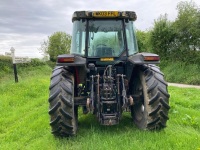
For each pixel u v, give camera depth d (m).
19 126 6.21
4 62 26.53
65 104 4.82
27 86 12.23
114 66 5.48
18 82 13.61
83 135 5.07
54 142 4.80
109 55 5.44
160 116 4.91
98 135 4.90
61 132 4.90
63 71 5.19
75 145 4.57
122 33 5.47
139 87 5.49
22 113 7.73
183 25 27.33
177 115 6.54
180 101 8.67
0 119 7.13
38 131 5.68
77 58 5.01
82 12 5.36
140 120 5.38
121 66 5.54
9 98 9.94
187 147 4.18
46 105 8.38
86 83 5.45
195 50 26.94
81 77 5.41
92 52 5.45
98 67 5.46
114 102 4.95
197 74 24.67
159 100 4.88
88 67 5.34
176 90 13.89
